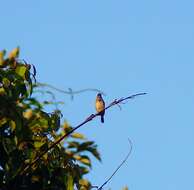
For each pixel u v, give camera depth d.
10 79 14.00
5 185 13.50
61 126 14.20
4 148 13.61
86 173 14.16
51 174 13.92
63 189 13.95
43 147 13.90
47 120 14.07
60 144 14.19
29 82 14.15
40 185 13.74
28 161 13.82
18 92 13.95
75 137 14.23
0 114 13.53
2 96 13.36
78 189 14.09
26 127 13.61
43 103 14.13
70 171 14.01
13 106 13.36
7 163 13.59
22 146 13.77
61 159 14.05
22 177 13.59
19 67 14.26
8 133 13.79
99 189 14.00
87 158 14.20
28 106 14.05
